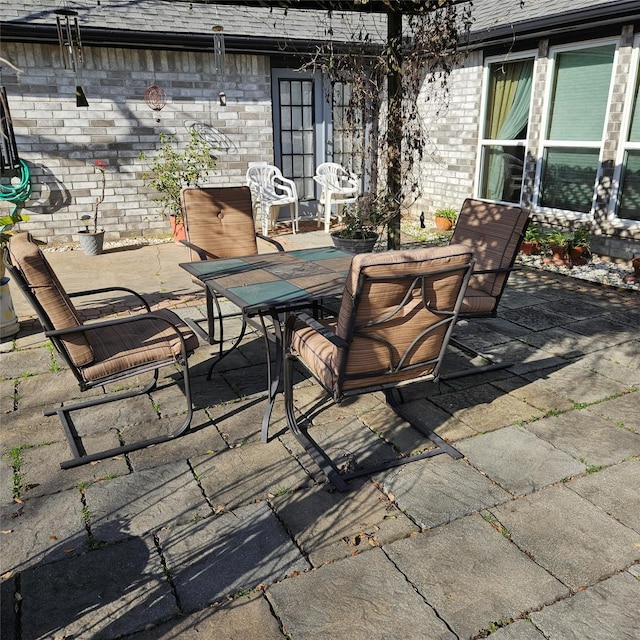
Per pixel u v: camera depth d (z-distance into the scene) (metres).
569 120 6.97
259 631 1.88
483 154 8.21
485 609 1.96
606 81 6.46
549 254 7.05
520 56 7.28
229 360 4.14
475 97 8.02
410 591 2.04
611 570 2.12
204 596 2.03
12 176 7.21
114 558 2.21
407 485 2.65
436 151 8.95
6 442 3.05
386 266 2.36
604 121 6.56
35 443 3.04
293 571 2.14
